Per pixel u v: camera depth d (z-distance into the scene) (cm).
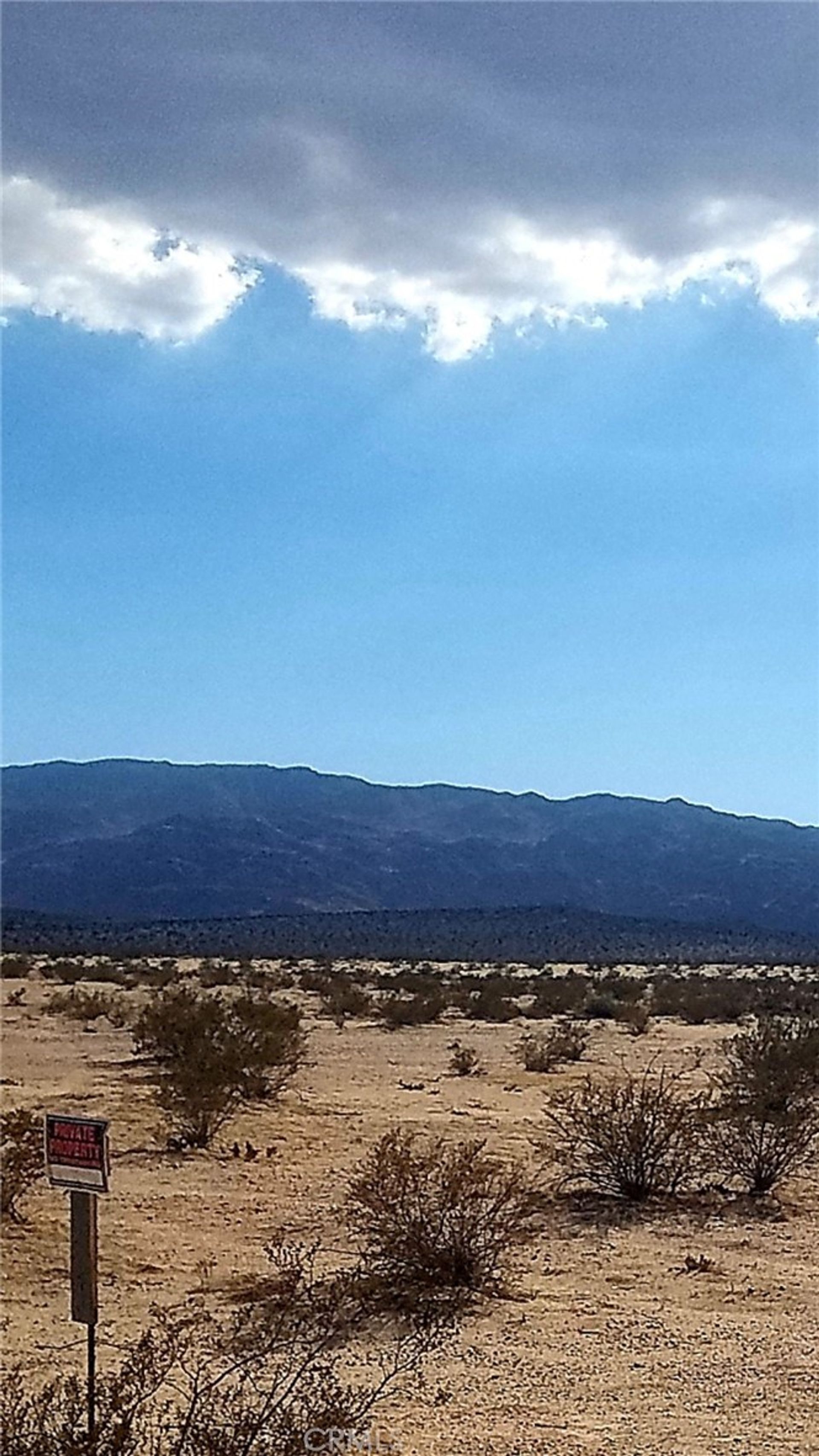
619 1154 1548
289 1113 2119
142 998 4794
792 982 6222
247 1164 1711
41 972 6619
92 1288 686
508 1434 834
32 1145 1541
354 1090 2483
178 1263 1241
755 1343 1032
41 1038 3478
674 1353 1006
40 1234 1348
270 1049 2266
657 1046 3572
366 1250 1280
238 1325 1029
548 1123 2014
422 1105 2258
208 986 5572
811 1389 927
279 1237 1239
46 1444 644
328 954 9288
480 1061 3048
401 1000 4612
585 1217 1452
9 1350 988
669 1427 852
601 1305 1134
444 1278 1172
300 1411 773
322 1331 1038
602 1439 830
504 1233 1291
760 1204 1521
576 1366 973
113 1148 1812
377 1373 946
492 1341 1030
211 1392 783
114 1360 955
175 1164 1702
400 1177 1238
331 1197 1515
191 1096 1886
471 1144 1549
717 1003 4822
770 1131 1678
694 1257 1302
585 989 5516
